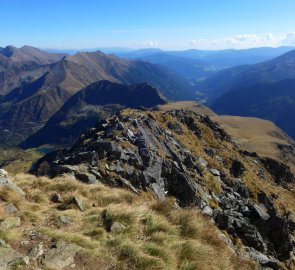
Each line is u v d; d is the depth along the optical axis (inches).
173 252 578.6
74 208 766.5
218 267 600.7
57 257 502.6
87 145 1662.2
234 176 2212.1
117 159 1430.9
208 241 698.8
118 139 1609.3
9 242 533.6
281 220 1389.0
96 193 917.2
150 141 1755.7
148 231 634.2
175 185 1429.6
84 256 521.7
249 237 1177.4
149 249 562.9
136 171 1378.0
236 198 1672.0
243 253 1032.2
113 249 552.7
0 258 467.8
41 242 548.4
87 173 1206.9
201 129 2888.8
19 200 738.2
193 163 1788.9
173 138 2101.4
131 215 670.5
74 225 655.1
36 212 707.4
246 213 1476.4
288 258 1318.9
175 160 1747.0
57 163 1418.6
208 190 1561.3
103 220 669.3
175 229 660.1
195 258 582.6
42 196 822.5
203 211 1277.1
